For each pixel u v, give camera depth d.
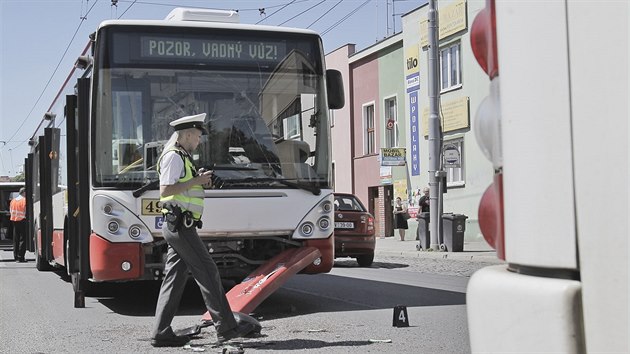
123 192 8.90
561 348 2.15
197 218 6.98
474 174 26.02
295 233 9.32
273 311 9.73
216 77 9.36
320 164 9.56
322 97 9.69
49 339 7.90
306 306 10.20
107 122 9.01
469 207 26.09
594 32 2.09
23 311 10.12
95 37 9.23
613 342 2.04
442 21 27.86
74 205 10.02
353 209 17.69
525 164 2.28
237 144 9.29
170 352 7.05
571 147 2.16
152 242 8.91
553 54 2.21
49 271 17.72
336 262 19.56
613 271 2.04
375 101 33.62
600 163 2.07
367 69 34.25
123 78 9.10
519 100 2.30
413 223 30.31
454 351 6.92
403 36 30.84
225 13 9.84
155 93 9.16
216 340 7.50
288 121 9.50
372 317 9.09
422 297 11.16
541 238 2.23
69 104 10.05
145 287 13.05
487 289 2.41
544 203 2.22
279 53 9.62
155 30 9.24
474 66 26.09
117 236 8.84
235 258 9.27
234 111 9.37
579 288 2.13
